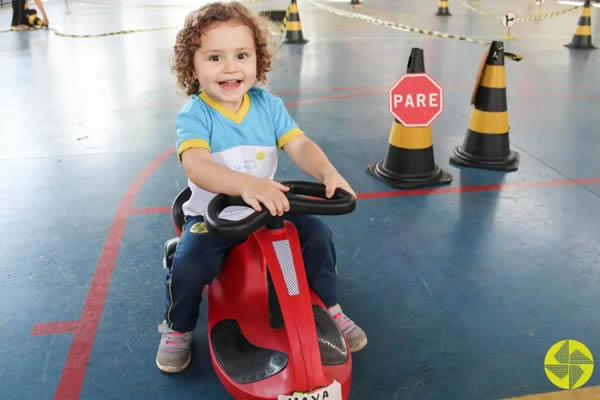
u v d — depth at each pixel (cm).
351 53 713
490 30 923
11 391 172
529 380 177
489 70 337
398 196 305
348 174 335
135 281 228
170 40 822
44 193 310
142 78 573
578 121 433
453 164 350
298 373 133
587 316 207
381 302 215
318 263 177
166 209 291
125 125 425
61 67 629
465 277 231
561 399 169
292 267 140
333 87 538
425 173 320
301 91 522
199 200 174
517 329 200
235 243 166
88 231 269
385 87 539
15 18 944
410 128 313
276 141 178
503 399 169
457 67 621
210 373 180
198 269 165
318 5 1277
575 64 641
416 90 304
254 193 135
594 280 229
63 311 210
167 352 180
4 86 544
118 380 177
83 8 1300
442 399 169
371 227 272
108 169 342
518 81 559
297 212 137
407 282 228
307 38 838
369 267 238
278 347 147
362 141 390
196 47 155
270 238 141
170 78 572
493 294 220
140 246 255
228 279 169
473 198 303
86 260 244
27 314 208
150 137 399
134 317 206
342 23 1026
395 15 1148
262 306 159
